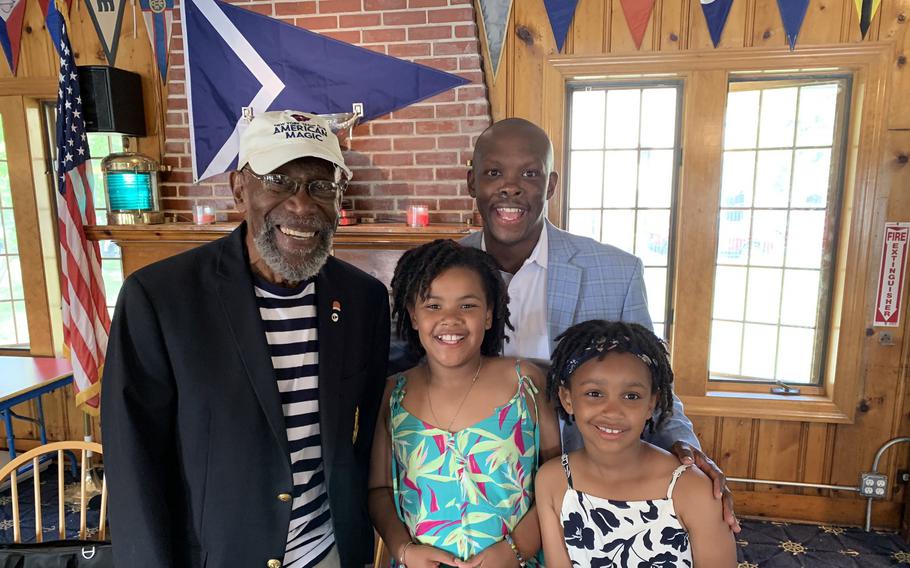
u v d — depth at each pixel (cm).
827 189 254
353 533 114
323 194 104
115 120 261
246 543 100
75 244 254
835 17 233
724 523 105
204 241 262
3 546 138
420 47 253
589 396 108
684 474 107
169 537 95
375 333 123
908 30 228
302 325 111
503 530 109
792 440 264
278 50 259
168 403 99
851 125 245
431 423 113
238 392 99
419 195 262
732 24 240
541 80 255
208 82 263
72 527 256
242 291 103
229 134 266
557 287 134
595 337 111
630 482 109
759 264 269
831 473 263
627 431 105
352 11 254
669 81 256
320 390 108
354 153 263
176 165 275
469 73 252
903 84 232
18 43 280
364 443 121
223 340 101
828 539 252
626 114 264
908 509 249
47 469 306
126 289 100
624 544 107
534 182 128
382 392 124
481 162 131
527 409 114
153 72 278
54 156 299
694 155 251
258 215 102
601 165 270
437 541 108
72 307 255
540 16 251
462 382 115
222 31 259
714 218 254
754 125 259
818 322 263
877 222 242
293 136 101
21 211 294
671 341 270
